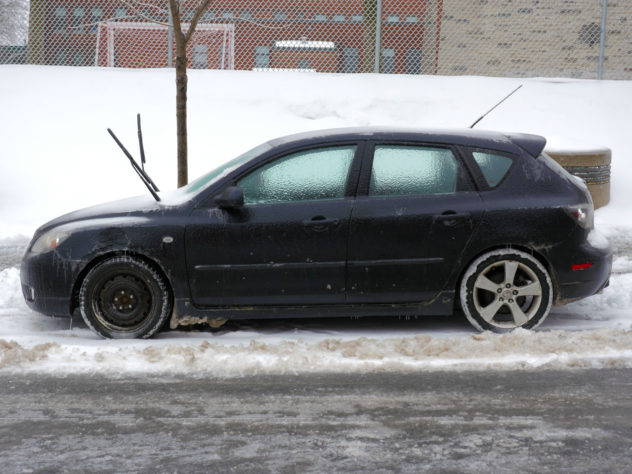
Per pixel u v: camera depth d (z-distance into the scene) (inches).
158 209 241.6
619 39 600.4
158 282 239.5
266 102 529.7
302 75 554.9
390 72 597.3
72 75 551.5
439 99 534.9
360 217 236.7
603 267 244.5
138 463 159.3
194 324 258.8
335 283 238.4
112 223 238.7
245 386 202.8
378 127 251.3
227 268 237.3
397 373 211.9
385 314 242.4
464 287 239.3
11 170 473.1
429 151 242.7
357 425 178.1
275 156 242.5
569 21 610.9
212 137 504.1
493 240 238.1
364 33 581.3
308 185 240.8
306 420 181.0
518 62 624.7
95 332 241.9
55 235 242.1
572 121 522.9
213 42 583.5
